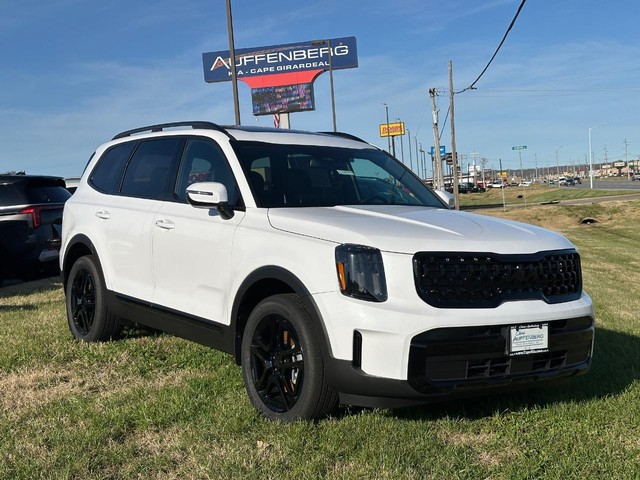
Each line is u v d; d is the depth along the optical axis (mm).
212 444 3594
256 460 3371
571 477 3191
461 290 3553
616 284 12391
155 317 5016
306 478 3164
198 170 4918
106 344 5801
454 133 45000
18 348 5699
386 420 3885
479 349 3506
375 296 3506
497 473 3246
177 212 4863
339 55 49531
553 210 46281
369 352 3480
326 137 5445
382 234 3662
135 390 4523
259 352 4059
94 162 6332
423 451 3469
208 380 4723
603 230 35500
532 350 3648
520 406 4203
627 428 3834
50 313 7605
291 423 3764
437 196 5367
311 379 3668
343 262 3590
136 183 5570
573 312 3836
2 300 9016
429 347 3412
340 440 3549
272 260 3951
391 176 5273
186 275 4680
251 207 4309
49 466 3314
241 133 4918
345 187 4812
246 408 4102
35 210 10648
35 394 4512
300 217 4031
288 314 3814
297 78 49969
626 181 139625
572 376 3963
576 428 3826
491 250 3678
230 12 19672
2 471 3254
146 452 3527
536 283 3777
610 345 5918
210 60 50875
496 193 102125
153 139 5602
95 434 3695
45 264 10758
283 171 4656
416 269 3504
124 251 5379
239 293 4168
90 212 5883
